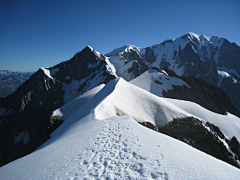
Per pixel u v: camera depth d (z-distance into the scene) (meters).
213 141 32.53
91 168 6.59
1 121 105.94
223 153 31.39
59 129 32.97
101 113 23.70
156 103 37.59
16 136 97.62
